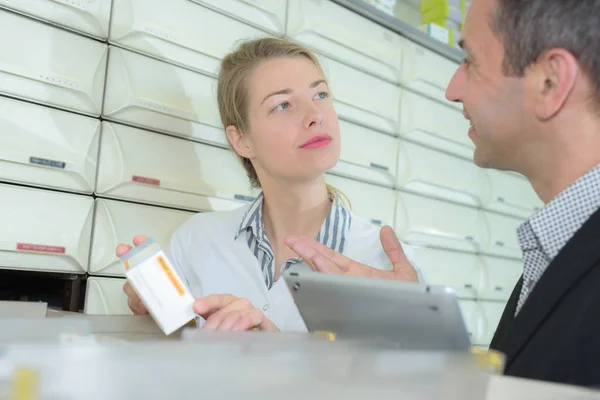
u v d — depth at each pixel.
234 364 0.31
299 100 1.18
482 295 2.87
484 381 0.37
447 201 2.74
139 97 1.74
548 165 0.67
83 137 1.64
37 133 1.56
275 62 1.21
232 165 1.96
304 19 2.14
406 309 0.52
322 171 1.15
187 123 1.85
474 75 0.70
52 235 1.58
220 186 1.93
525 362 0.56
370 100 2.38
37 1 1.55
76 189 1.63
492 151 0.72
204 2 1.88
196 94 1.87
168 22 1.80
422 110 2.63
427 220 2.62
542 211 0.64
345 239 1.17
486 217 2.96
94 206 1.67
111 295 1.69
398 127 2.50
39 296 1.75
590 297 0.54
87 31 1.65
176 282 0.60
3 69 1.50
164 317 0.59
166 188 1.79
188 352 0.31
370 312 0.56
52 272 1.59
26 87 1.54
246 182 1.99
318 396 0.31
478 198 2.91
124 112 1.72
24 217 1.54
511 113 0.67
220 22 1.92
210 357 0.31
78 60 1.63
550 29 0.61
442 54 2.73
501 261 3.02
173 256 1.35
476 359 0.39
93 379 0.28
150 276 0.59
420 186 2.59
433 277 2.63
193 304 0.59
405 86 2.55
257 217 1.25
